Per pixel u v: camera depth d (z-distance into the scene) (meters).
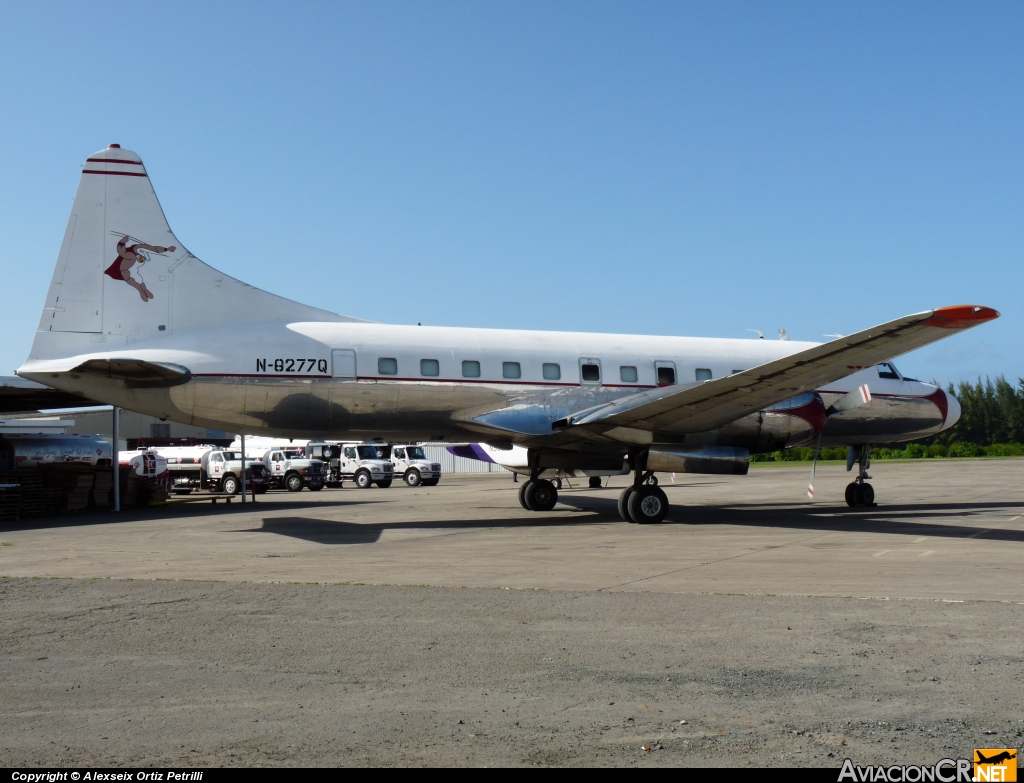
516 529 15.25
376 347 16.11
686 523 16.09
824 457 63.56
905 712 4.79
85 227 15.11
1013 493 24.64
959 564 10.33
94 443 25.25
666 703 5.00
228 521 18.05
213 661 5.99
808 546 12.30
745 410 15.49
